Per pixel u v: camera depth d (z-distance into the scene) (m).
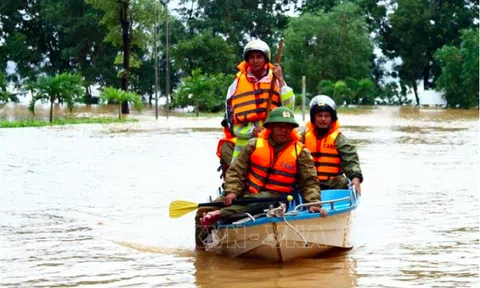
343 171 9.68
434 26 77.25
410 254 8.88
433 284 7.54
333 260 8.63
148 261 8.63
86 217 11.43
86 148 23.12
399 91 81.50
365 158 19.95
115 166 18.06
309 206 8.45
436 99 72.69
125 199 13.06
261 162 8.66
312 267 8.30
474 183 14.93
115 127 34.84
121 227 10.66
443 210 11.85
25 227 10.66
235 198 8.59
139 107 43.03
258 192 8.70
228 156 9.52
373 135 29.42
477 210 11.84
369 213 11.59
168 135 29.09
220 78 55.66
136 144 24.61
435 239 9.70
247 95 9.20
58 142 25.52
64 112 52.72
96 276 7.93
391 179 15.56
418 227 10.49
